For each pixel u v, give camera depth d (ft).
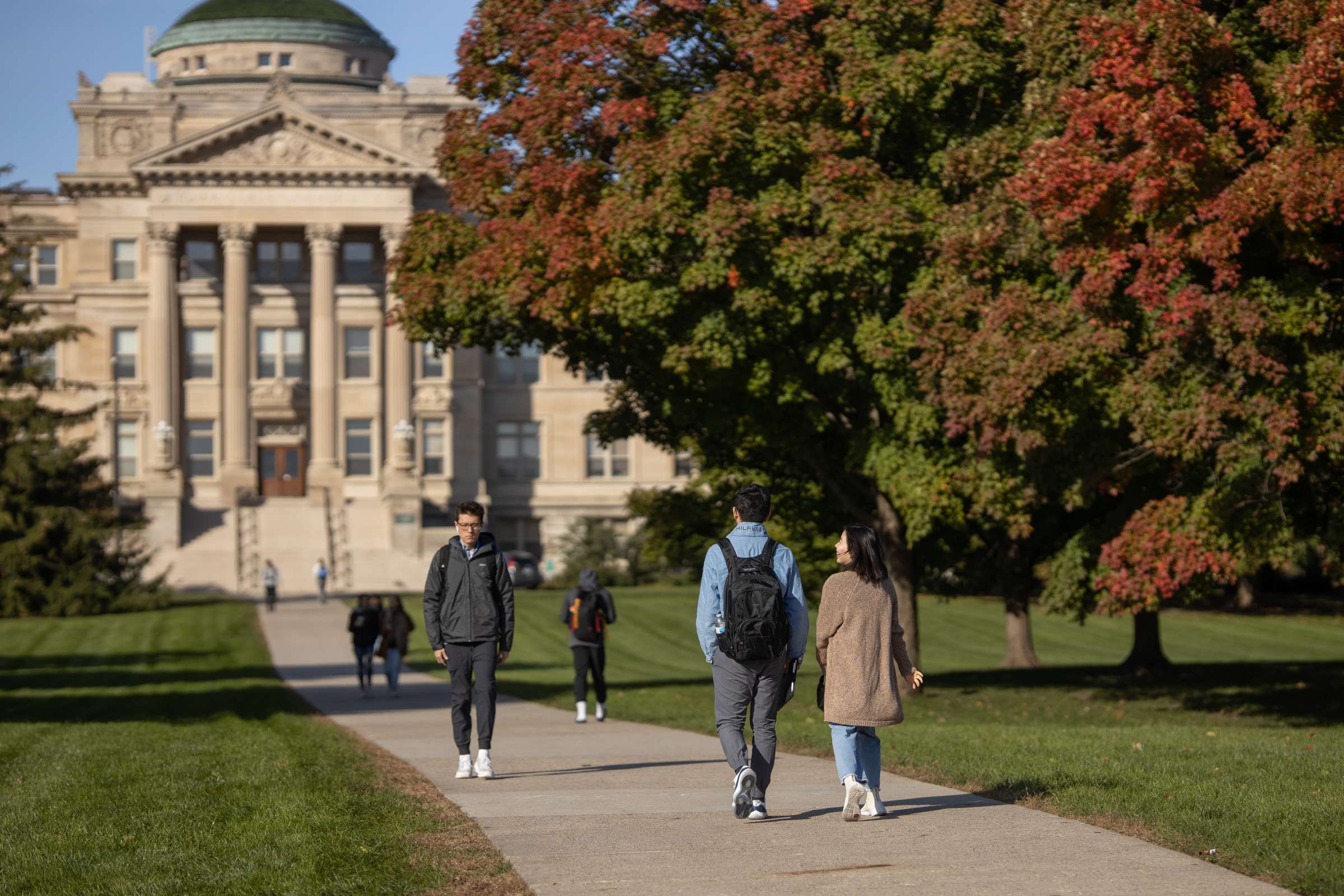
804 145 90.79
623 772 53.47
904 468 93.97
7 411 216.54
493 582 51.44
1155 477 99.25
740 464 124.36
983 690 126.00
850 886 30.50
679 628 215.10
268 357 311.06
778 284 90.38
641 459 332.60
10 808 43.57
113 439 284.00
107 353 310.86
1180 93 71.51
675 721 84.43
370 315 309.01
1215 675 138.62
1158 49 71.10
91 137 314.35
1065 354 76.79
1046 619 246.68
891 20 92.89
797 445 103.96
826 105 93.81
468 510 51.42
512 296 94.32
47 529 215.72
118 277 313.53
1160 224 72.08
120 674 144.36
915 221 88.48
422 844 35.94
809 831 37.27
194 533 285.23
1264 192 66.74
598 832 37.65
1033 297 81.41
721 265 88.02
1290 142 69.31
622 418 128.88
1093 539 100.42
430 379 314.96
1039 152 73.87
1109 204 73.77
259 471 309.01
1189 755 53.36
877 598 38.78
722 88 91.04
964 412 82.17
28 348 191.01
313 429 302.86
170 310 300.81
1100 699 115.85
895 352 88.94
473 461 318.86
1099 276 73.92
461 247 105.70
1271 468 75.20
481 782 50.06
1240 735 69.36
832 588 38.83
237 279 299.99
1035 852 33.83
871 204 88.17
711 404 103.30
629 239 88.89
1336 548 86.22
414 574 284.82
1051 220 75.15
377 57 400.26
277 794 44.65
